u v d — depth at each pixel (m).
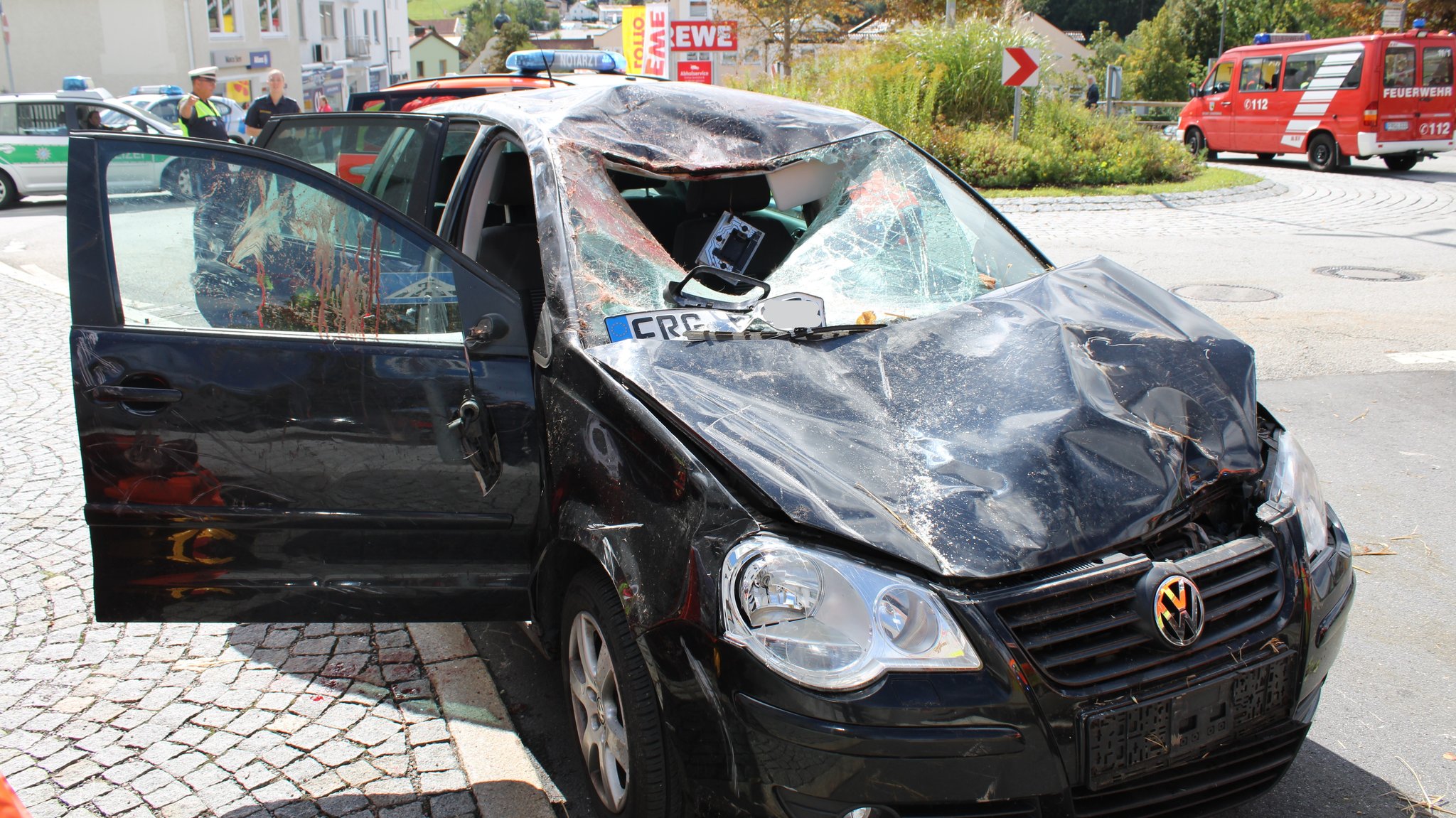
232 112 22.86
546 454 2.83
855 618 2.12
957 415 2.57
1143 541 2.33
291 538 2.88
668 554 2.32
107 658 3.54
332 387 2.83
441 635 3.69
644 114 3.68
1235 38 63.41
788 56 25.22
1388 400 6.19
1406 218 13.20
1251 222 13.03
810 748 2.08
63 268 11.22
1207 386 2.77
